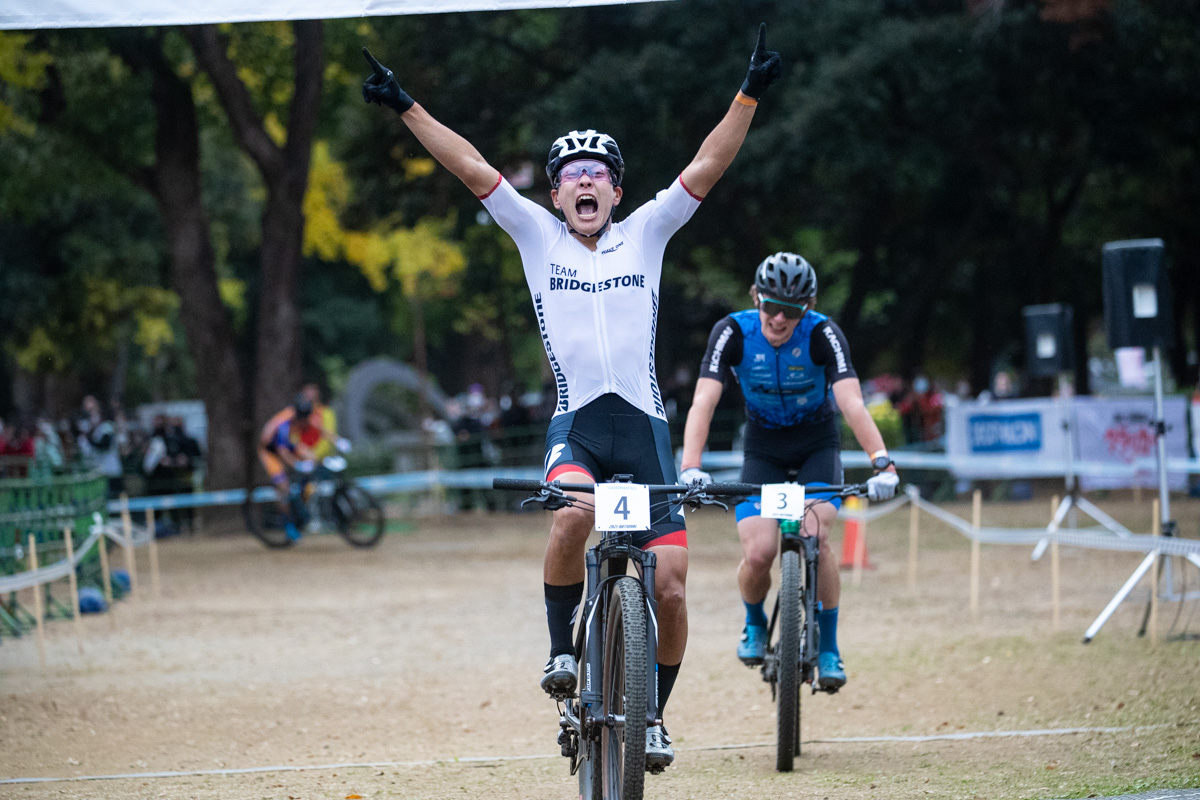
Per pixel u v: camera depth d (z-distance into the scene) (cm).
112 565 5094
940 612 3306
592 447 1382
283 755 2009
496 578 4456
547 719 2255
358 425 11256
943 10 7356
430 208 8238
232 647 3097
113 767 1927
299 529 5669
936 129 7125
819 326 1867
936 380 13800
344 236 8825
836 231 9750
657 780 1736
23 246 10069
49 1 1644
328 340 15400
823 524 1892
